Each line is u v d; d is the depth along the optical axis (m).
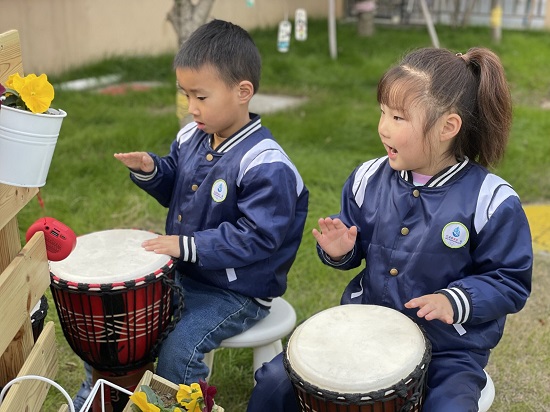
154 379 1.89
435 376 1.91
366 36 9.57
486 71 1.94
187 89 2.22
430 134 1.89
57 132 1.59
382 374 1.68
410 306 1.80
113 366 2.15
